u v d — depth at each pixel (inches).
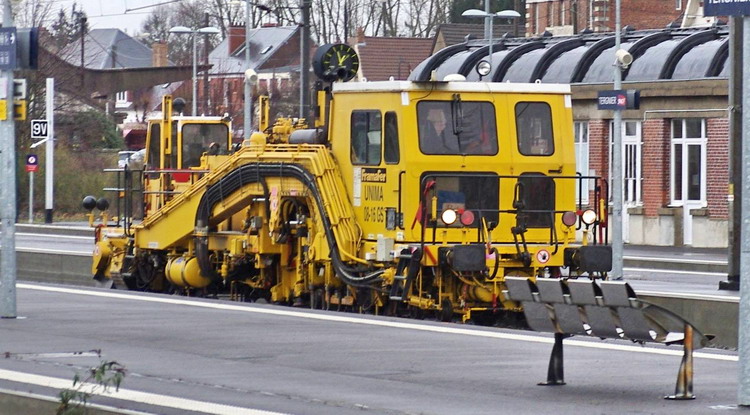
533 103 2576.3
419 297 2436.0
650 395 1461.6
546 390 1497.3
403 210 2463.1
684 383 1434.5
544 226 2573.8
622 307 1427.2
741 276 1375.5
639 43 5551.2
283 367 1670.8
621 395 1461.6
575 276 2583.7
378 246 2477.9
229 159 2908.5
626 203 5556.1
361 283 2513.5
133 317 2241.6
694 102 5167.3
